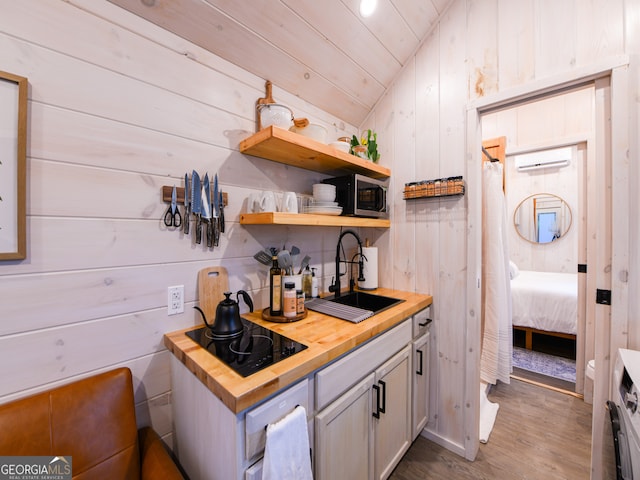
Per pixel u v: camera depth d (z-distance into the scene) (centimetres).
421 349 172
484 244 226
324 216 148
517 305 312
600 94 129
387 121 203
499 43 155
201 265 130
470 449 166
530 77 145
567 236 375
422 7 165
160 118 116
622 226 121
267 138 123
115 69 105
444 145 175
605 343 128
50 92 92
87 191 100
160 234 117
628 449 86
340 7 142
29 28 88
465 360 169
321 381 103
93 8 100
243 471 80
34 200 90
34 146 90
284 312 136
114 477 93
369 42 166
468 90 165
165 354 119
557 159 372
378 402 132
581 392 230
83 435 89
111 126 104
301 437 91
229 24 124
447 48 174
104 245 104
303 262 167
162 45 116
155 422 116
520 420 202
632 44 120
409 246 193
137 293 112
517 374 266
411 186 186
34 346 91
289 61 152
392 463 147
